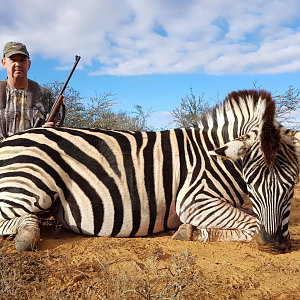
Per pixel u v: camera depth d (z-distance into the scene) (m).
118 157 3.61
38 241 3.13
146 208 3.60
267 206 3.14
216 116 3.97
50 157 3.45
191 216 3.61
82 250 3.08
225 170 3.70
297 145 3.11
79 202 3.47
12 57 4.89
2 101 5.01
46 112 5.36
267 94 3.58
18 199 3.32
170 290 2.29
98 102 10.31
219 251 3.27
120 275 2.54
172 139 3.87
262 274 2.77
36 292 2.22
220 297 2.37
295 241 3.70
